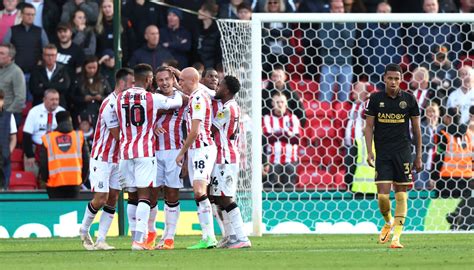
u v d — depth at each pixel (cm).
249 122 4281
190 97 3212
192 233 4403
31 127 4828
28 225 4438
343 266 2466
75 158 4466
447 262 2580
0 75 4953
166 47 5159
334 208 4494
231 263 2588
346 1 5272
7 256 3020
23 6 5178
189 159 3341
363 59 5131
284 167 4703
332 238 3978
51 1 5191
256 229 4128
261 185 4138
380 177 3294
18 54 5091
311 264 2539
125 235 4300
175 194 3362
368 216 4500
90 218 3381
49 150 4450
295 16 4144
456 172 4578
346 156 4675
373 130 3325
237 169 3328
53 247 3538
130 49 5200
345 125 4869
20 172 4806
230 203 3331
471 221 4509
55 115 4712
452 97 4691
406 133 3284
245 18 5244
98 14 5150
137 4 5234
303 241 3747
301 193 4488
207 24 5244
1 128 4784
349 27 5175
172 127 3341
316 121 4856
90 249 3375
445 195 4597
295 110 4759
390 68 3244
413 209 4509
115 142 3353
